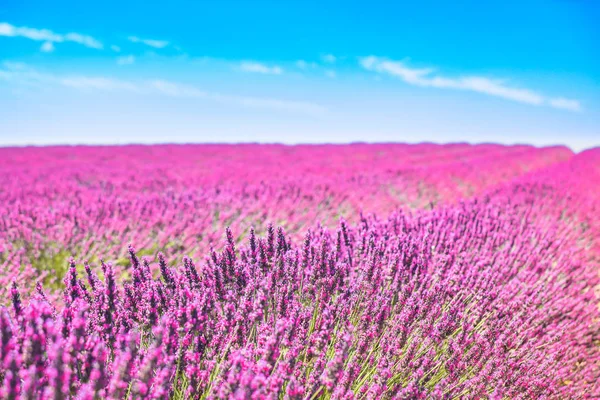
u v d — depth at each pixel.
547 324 2.88
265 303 1.94
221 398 1.44
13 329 1.38
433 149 29.23
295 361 1.78
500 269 3.23
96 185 9.52
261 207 6.28
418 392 1.74
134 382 1.41
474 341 2.39
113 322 1.87
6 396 1.12
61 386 1.16
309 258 2.65
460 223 4.05
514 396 2.19
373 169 13.76
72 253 4.44
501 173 13.88
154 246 4.69
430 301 2.47
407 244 2.98
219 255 2.44
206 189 8.20
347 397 1.67
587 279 3.69
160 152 23.98
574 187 8.39
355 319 2.47
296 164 16.22
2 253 4.23
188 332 1.73
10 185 9.02
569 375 2.71
